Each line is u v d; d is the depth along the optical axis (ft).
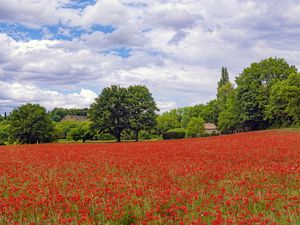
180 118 541.75
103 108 252.62
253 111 277.44
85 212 28.48
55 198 32.58
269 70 277.44
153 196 32.24
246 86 278.87
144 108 256.11
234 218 24.35
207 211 27.58
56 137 291.38
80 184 40.57
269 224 23.27
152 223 25.61
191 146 102.89
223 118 299.38
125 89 258.57
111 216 26.96
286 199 30.76
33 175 49.57
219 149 87.25
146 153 82.64
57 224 25.64
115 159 68.90
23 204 31.68
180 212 28.25
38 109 286.25
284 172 43.34
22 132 275.80
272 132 177.17
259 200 29.86
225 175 44.37
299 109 230.48
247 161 58.34
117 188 37.09
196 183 39.47
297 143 95.71
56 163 65.82
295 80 240.73
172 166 53.57
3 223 26.78
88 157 75.97
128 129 254.88
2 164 67.31
